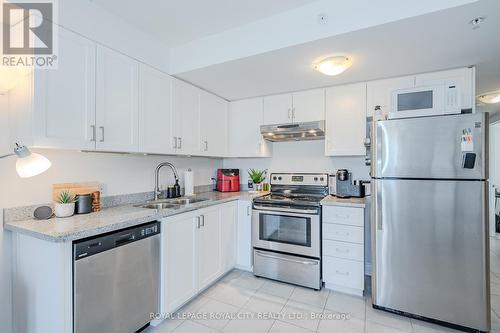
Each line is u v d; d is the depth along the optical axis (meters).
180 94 2.47
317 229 2.42
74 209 1.78
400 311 1.97
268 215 2.67
